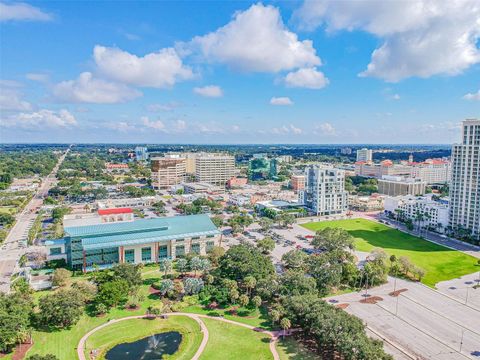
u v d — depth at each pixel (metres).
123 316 168.12
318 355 138.50
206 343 146.88
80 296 169.38
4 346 134.62
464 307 179.88
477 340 151.25
